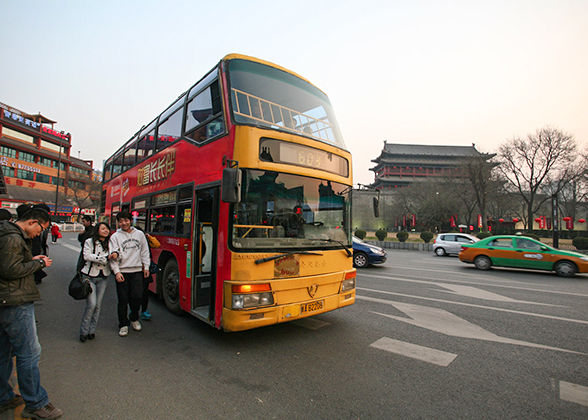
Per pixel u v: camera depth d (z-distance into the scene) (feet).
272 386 10.94
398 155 252.01
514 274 39.29
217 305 13.64
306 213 15.43
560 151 104.37
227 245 13.34
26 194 154.20
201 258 16.87
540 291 28.12
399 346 14.78
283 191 14.71
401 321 18.63
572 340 15.84
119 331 15.62
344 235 17.06
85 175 199.00
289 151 15.02
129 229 16.11
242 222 13.43
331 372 12.05
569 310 21.53
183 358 13.15
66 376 11.42
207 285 17.04
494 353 14.12
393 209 175.11
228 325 12.85
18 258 8.50
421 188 152.87
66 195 171.42
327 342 15.14
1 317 8.51
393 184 239.91
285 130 15.15
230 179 12.56
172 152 20.70
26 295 8.66
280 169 14.51
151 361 12.82
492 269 43.88
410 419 9.20
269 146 14.35
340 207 17.10
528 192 137.28
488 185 120.47
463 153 257.75
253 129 13.99
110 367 12.21
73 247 65.21
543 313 20.74
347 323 18.11
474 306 22.38
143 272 16.28
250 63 16.51
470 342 15.43
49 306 20.84
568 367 12.80
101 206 42.16
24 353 8.70
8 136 148.66
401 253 74.69
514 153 113.19
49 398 9.99
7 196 142.61
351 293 16.79
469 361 13.25
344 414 9.37
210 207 16.46
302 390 10.70
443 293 26.68
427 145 271.49
